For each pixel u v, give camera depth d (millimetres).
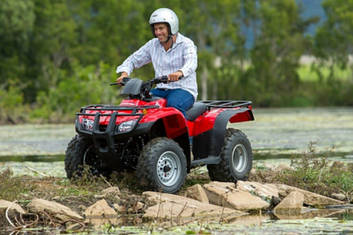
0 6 101500
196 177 18328
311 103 116188
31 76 110438
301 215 14320
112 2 114375
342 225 12883
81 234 12164
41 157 27281
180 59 15984
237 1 112875
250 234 11984
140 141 15703
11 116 60906
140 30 112625
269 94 116500
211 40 116375
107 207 14008
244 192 15273
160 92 16016
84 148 16125
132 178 16469
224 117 16312
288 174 18281
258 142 33344
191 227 12711
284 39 122125
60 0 115250
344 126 47812
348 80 121062
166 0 112000
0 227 12844
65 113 61625
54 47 110375
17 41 106188
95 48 113688
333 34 119875
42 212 13398
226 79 119875
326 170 19219
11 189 14898
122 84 16031
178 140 15914
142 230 12422
